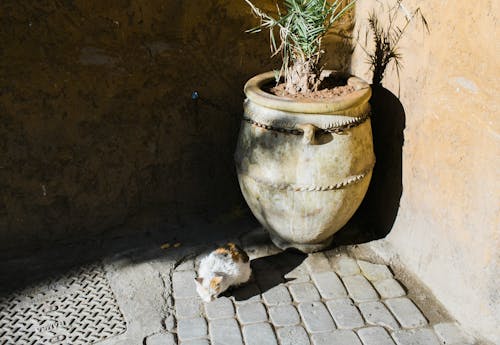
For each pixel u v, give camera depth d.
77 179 3.75
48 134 3.55
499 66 2.64
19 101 3.39
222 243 3.88
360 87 3.39
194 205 4.23
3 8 3.13
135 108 3.70
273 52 3.88
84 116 3.59
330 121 3.15
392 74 3.57
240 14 3.68
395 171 3.67
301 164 3.20
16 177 3.59
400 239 3.71
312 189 3.24
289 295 3.38
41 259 3.70
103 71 3.50
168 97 3.76
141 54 3.55
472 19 2.79
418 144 3.36
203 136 3.99
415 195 3.46
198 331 3.08
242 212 4.25
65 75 3.42
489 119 2.74
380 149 3.84
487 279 2.90
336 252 3.79
